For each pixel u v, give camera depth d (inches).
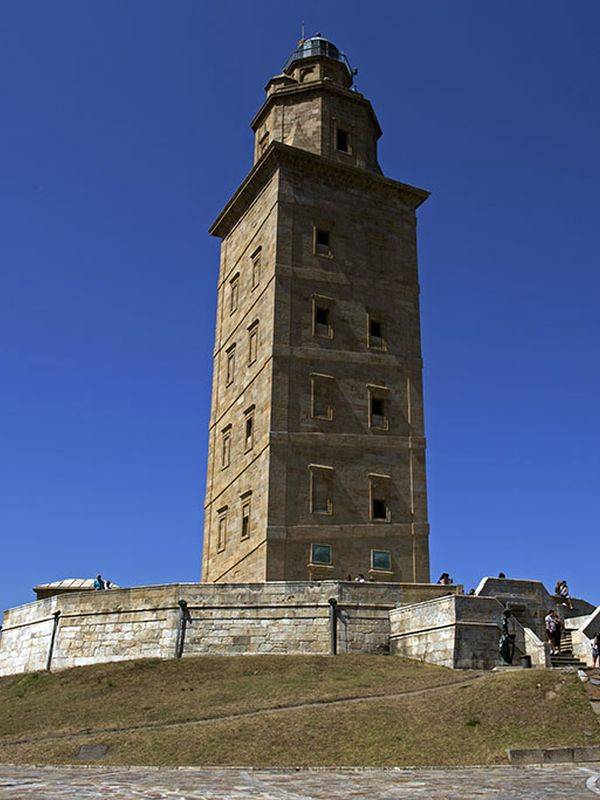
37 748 1009.5
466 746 914.7
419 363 2121.1
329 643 1457.9
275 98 2301.9
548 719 976.3
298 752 912.3
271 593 1503.4
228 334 2285.9
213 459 2218.3
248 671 1336.1
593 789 671.8
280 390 1935.3
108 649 1550.2
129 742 979.9
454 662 1309.1
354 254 2151.8
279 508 1841.8
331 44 2444.6
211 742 952.3
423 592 1534.2
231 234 2413.9
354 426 1980.8
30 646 1690.5
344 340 2053.4
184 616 1498.5
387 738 944.9
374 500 1939.0
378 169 2347.4
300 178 2150.6
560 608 1724.9
